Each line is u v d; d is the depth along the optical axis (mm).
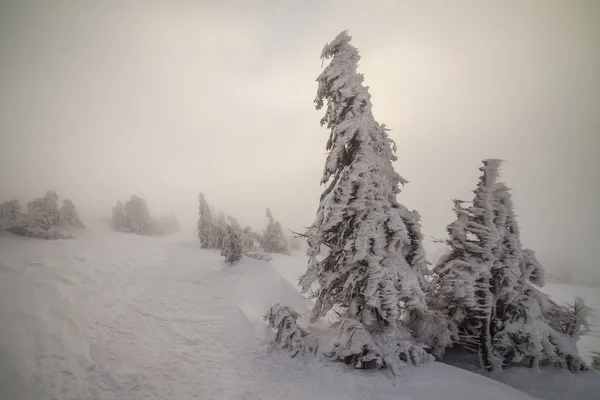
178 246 26219
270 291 16875
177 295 15102
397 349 9680
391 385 8922
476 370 10945
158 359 9922
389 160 11070
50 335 9602
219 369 9727
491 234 10812
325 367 9805
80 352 9367
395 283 10078
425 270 11062
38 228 20984
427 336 11109
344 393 8633
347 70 10141
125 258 18734
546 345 10492
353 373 9477
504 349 10711
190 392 8547
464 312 11391
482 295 11062
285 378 9406
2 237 18484
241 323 12664
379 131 10656
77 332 10227
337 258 11016
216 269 19172
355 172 9688
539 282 11453
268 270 18688
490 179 11266
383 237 10016
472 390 8625
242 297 15281
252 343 11359
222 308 14047
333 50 10812
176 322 12586
